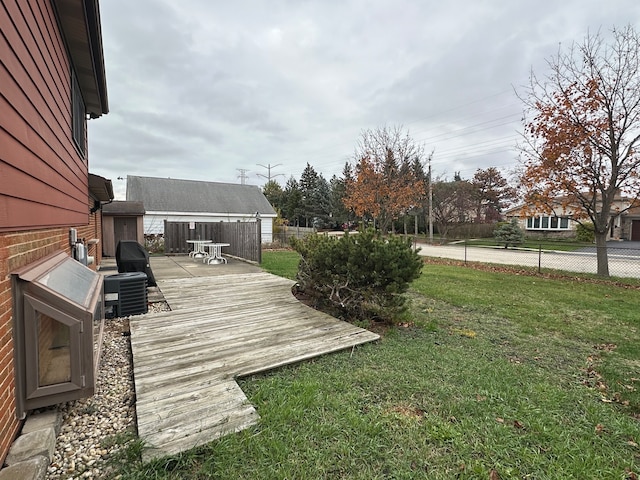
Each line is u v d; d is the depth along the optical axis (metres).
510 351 3.41
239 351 3.12
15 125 1.85
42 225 2.44
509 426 2.04
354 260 4.12
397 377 2.68
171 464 1.64
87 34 3.70
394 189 15.87
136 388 2.38
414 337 3.78
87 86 5.02
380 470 1.65
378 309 4.48
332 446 1.80
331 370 2.81
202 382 2.49
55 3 3.15
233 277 7.49
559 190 8.68
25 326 1.82
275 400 2.26
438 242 22.77
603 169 8.34
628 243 21.39
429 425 2.01
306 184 41.47
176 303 5.00
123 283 4.25
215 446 1.76
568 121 8.13
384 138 16.31
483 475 1.61
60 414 2.00
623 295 6.30
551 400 2.36
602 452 1.83
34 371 1.84
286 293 5.78
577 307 5.27
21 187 1.95
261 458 1.69
